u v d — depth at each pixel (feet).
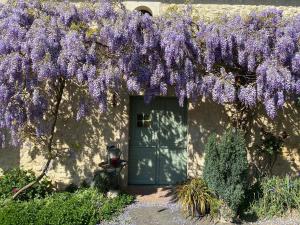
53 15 17.87
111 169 20.62
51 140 19.94
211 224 17.85
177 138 23.29
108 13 17.74
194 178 20.47
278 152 21.79
